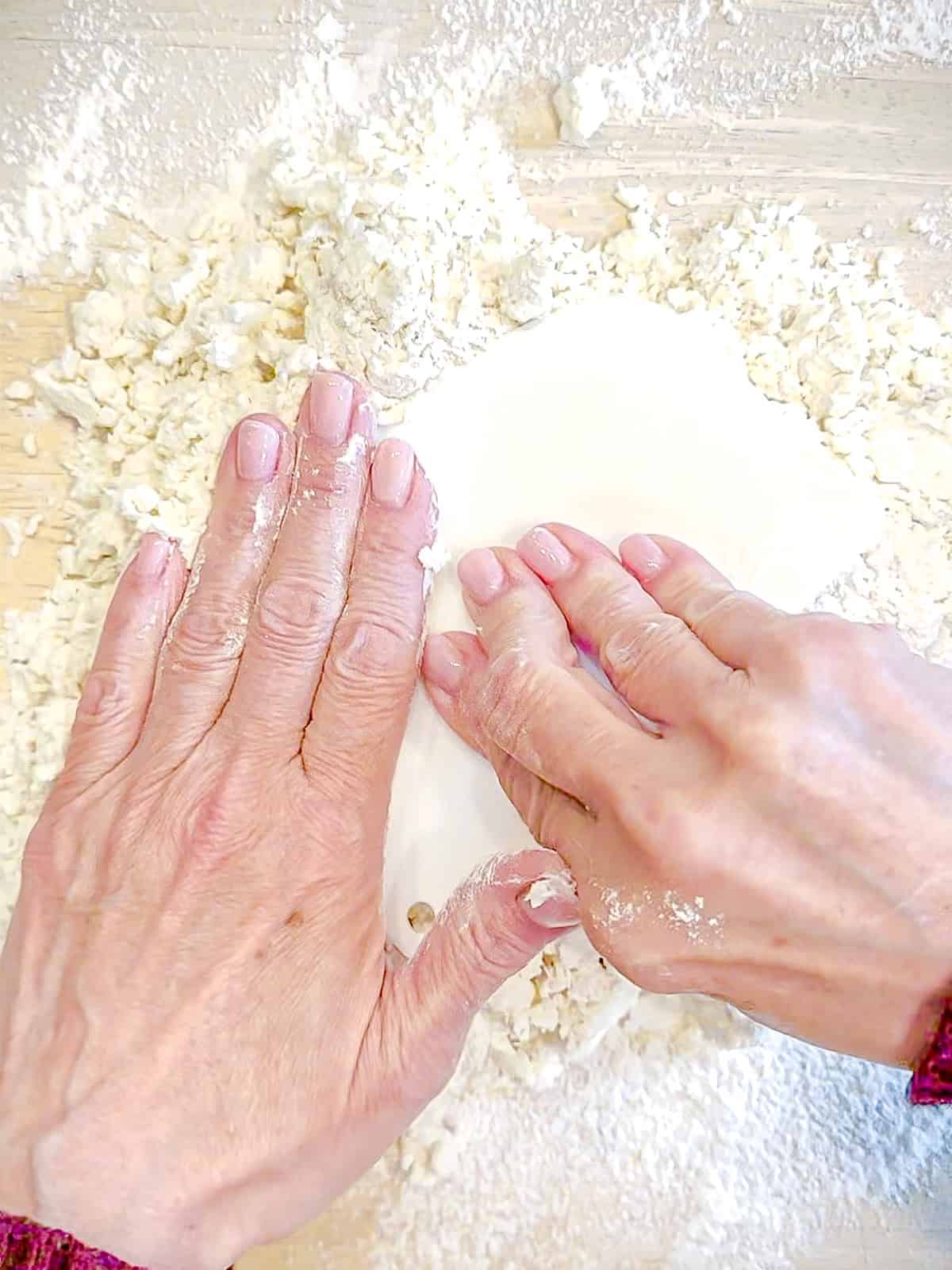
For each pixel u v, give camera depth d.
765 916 0.18
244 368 0.24
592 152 0.26
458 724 0.22
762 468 0.24
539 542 0.22
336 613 0.21
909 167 0.26
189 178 0.25
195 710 0.21
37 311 0.25
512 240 0.24
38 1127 0.19
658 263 0.25
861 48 0.26
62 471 0.25
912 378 0.26
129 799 0.21
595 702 0.20
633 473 0.23
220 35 0.25
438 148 0.25
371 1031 0.20
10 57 0.25
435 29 0.25
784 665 0.18
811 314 0.25
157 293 0.24
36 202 0.25
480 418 0.23
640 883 0.18
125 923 0.20
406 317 0.22
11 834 0.24
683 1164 0.26
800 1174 0.26
